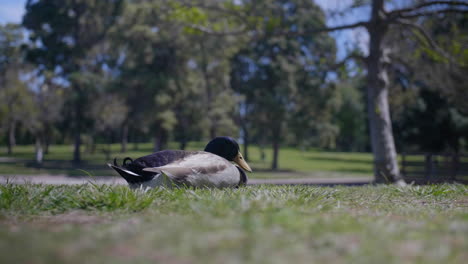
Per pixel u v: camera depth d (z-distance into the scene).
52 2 40.19
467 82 15.08
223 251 1.78
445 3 12.66
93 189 4.77
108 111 37.91
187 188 4.79
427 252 1.83
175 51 31.86
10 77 39.56
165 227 2.33
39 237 1.98
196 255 1.72
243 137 42.16
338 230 2.29
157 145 34.03
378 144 13.96
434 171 16.91
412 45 15.61
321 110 37.66
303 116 37.47
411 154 17.64
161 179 4.77
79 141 40.97
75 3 38.97
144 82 30.94
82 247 1.81
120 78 32.53
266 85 37.69
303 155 65.94
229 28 16.12
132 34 30.89
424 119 32.69
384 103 14.04
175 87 31.33
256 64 36.47
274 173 33.34
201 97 34.50
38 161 39.84
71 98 36.12
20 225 2.74
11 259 1.59
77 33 40.00
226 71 34.44
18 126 49.03
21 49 39.31
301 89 35.59
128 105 35.31
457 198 5.20
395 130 34.44
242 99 35.84
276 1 28.56
